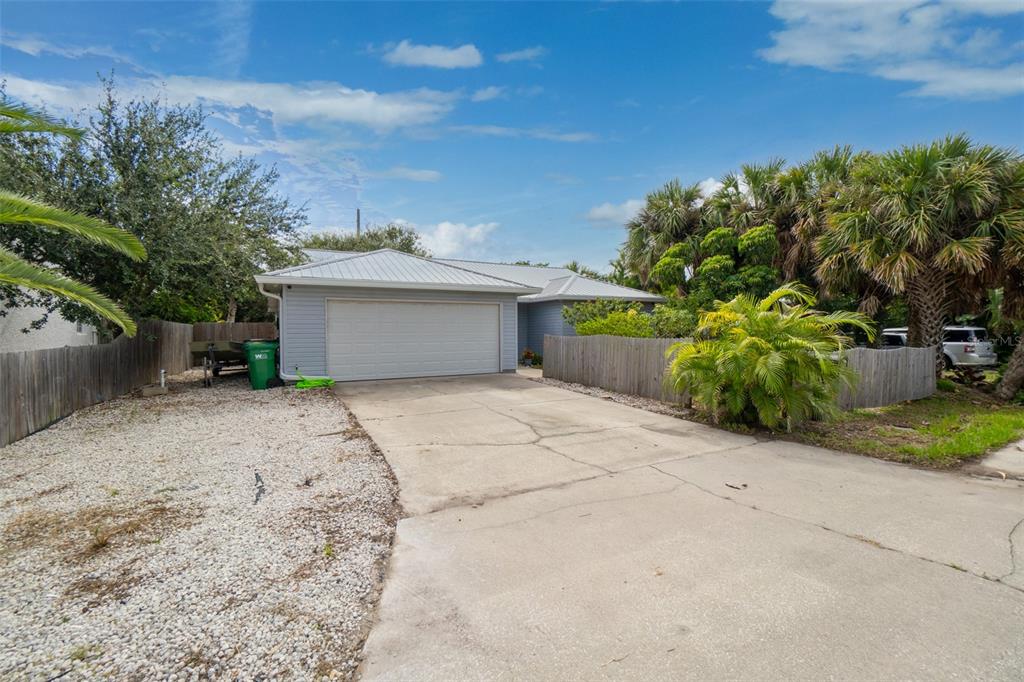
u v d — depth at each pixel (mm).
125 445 6215
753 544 3531
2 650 2404
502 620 2639
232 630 2570
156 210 9203
